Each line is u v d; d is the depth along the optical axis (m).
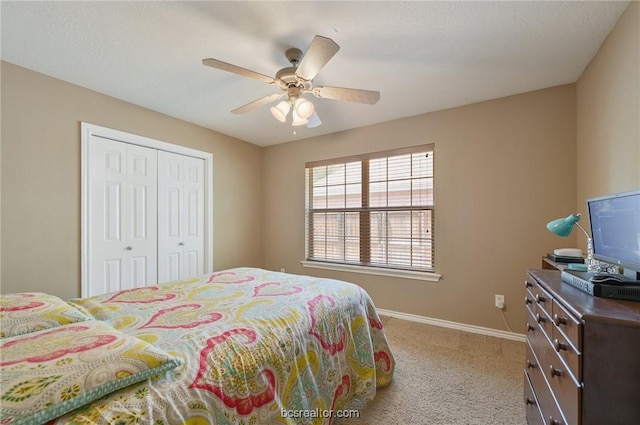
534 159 2.52
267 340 1.22
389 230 3.32
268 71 2.20
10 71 2.10
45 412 0.66
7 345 0.88
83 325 1.07
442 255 2.95
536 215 2.52
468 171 2.81
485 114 2.73
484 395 1.80
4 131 2.07
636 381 0.81
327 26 1.67
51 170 2.30
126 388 0.81
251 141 4.11
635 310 0.90
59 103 2.34
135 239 2.87
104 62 2.08
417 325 2.98
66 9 1.53
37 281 2.23
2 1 1.46
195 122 3.35
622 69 1.57
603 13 1.55
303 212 3.97
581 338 0.87
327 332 1.54
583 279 1.15
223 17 1.60
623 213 1.08
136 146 2.88
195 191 3.45
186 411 0.85
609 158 1.75
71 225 2.41
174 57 2.02
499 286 2.67
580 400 0.87
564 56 1.98
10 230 2.11
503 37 1.77
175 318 1.35
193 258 3.41
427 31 1.71
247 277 2.23
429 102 2.77
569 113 2.38
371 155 3.41
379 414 1.63
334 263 3.68
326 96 1.97
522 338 2.57
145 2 1.49
